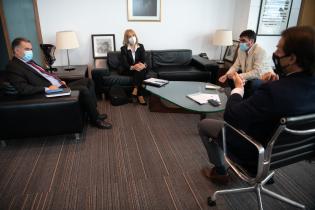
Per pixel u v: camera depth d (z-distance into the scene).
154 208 1.62
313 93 1.04
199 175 1.96
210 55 4.59
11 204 1.64
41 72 2.58
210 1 4.22
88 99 2.62
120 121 2.95
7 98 2.23
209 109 2.15
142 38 4.23
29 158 2.18
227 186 1.83
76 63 4.11
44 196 1.72
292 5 4.08
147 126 2.82
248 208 1.63
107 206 1.63
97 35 3.97
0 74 2.61
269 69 2.76
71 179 1.90
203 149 2.34
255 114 1.10
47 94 2.28
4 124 2.21
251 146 1.24
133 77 3.53
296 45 0.99
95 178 1.91
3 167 2.04
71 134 2.58
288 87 1.03
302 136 1.18
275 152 1.18
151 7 4.05
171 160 2.16
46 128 2.31
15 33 3.73
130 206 1.64
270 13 4.05
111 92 3.46
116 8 3.94
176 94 2.56
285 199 1.53
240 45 2.91
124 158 2.18
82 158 2.18
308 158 1.39
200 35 4.41
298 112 1.04
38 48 3.87
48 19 3.76
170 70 3.83
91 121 2.79
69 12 3.80
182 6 4.16
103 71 3.48
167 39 4.33
